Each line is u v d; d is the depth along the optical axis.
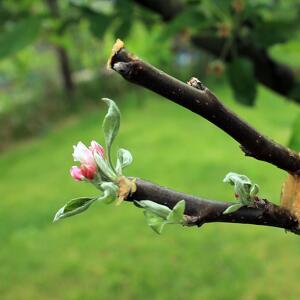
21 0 3.07
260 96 13.37
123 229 8.09
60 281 6.91
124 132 12.72
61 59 14.70
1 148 13.08
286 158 0.78
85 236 7.99
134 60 0.65
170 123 12.93
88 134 12.67
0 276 7.16
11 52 2.71
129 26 2.88
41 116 14.12
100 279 6.84
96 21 2.88
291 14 2.76
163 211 0.73
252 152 0.77
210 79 14.10
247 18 2.50
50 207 9.16
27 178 10.72
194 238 7.54
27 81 14.25
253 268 6.71
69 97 14.73
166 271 6.84
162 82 0.67
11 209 9.25
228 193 8.85
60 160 11.41
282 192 0.82
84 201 0.71
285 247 7.10
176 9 2.66
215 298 6.23
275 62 2.63
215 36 2.61
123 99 15.12
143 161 10.71
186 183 9.39
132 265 7.08
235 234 7.54
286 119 11.72
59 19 3.01
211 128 12.30
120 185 0.72
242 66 2.47
